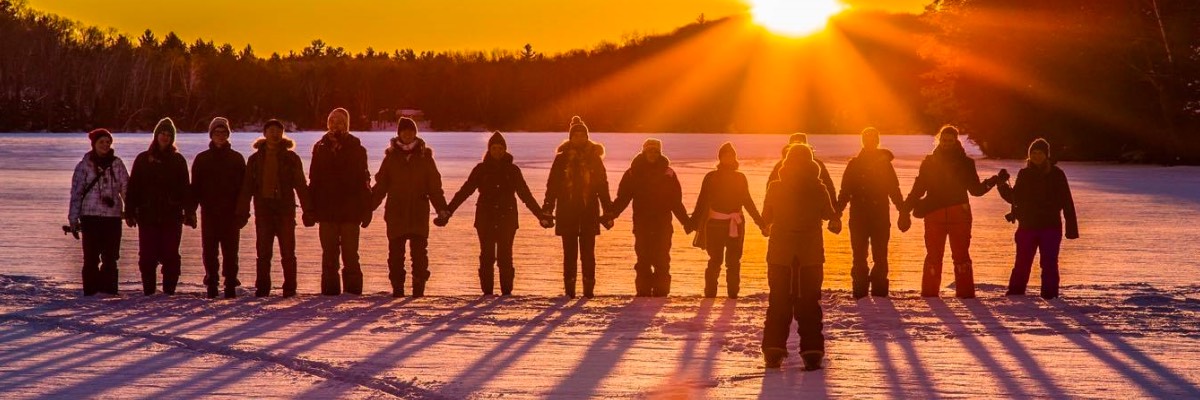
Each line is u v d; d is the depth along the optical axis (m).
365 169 11.45
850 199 11.27
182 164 11.31
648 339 8.78
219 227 11.21
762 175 38.50
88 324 9.30
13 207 23.23
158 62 159.38
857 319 9.73
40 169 40.56
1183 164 53.34
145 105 149.50
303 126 177.25
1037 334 8.99
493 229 11.58
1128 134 55.75
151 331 8.99
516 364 7.75
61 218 20.69
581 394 6.82
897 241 17.58
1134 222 21.08
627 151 65.56
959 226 11.27
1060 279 13.17
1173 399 6.71
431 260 14.93
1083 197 28.56
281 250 11.36
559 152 11.52
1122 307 10.42
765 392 6.91
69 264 14.26
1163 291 11.78
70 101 140.62
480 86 193.75
